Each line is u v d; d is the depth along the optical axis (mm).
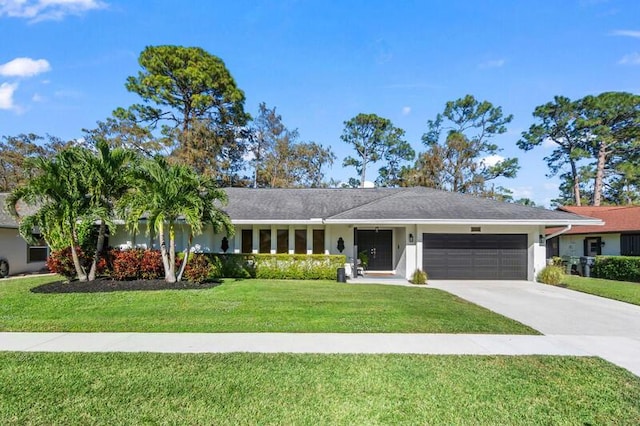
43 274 17250
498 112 36938
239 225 16938
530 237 15984
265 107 37812
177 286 11594
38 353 5742
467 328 7512
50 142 33094
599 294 12359
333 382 4691
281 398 4234
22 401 4109
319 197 19359
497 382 4773
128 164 12375
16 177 31375
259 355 5707
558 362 5574
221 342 6422
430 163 34875
